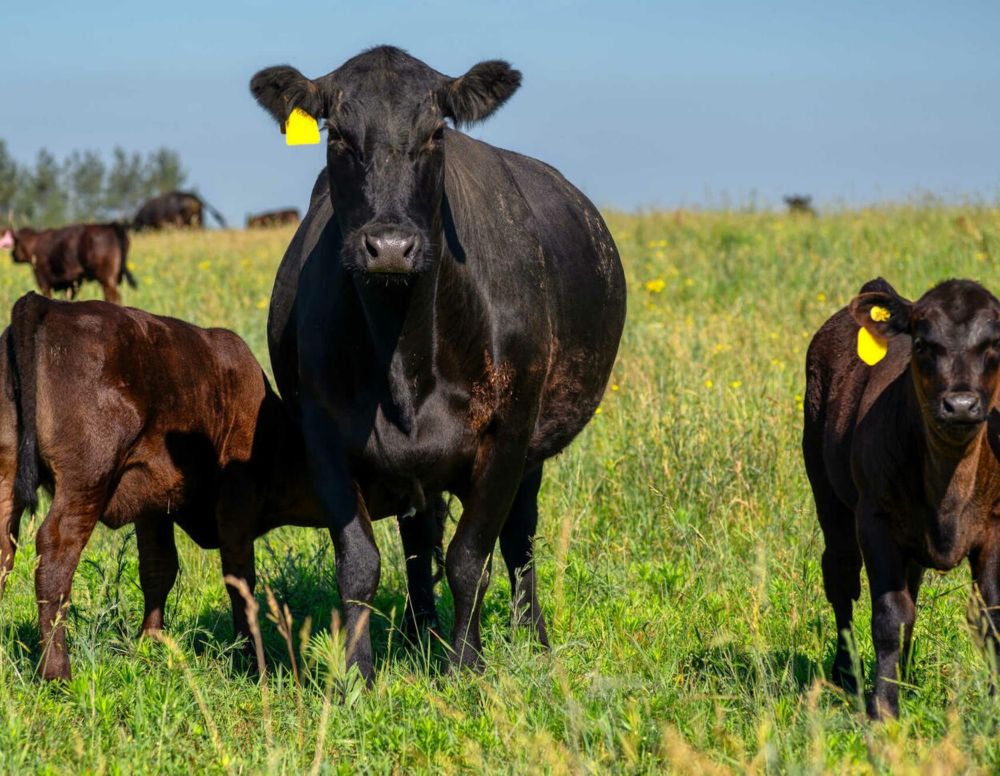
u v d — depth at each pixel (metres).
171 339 10.46
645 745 7.55
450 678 9.29
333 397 9.38
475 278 9.46
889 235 29.92
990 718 7.39
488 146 11.36
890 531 8.92
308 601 11.53
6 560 9.44
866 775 6.92
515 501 11.39
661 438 14.01
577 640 9.92
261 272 32.88
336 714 8.34
